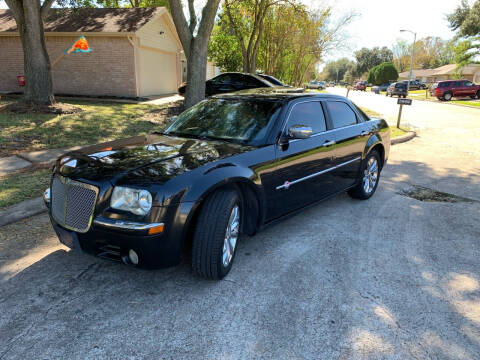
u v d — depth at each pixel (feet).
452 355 7.84
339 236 13.84
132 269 11.08
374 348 7.99
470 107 85.61
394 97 133.59
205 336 8.27
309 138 13.74
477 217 16.02
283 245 12.98
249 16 64.08
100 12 64.08
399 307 9.48
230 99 14.60
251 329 8.53
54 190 10.35
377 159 18.74
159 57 68.33
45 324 8.55
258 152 11.57
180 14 37.32
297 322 8.80
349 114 16.89
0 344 7.88
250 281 10.56
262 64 81.87
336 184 15.64
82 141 27.27
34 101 39.04
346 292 10.11
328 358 7.68
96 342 8.00
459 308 9.51
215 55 72.38
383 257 12.23
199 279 10.60
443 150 31.91
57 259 11.58
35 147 24.97
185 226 9.25
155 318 8.85
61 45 59.36
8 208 15.01
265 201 11.63
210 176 9.75
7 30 60.03
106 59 58.95
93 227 9.12
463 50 131.75
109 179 9.21
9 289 9.93
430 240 13.64
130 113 40.78
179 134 13.43
